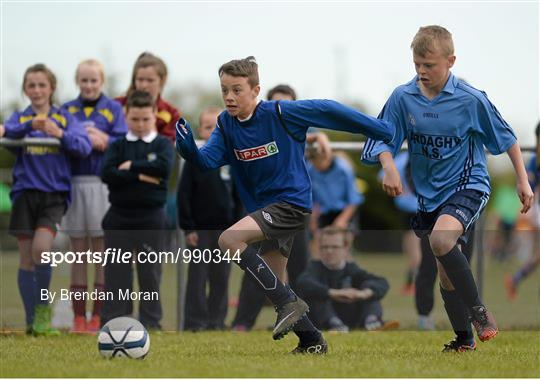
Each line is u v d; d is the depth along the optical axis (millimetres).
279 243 21625
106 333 21000
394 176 22625
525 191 22672
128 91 31719
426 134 22891
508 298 34188
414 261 31000
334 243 29438
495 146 22844
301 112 21359
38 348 23469
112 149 28547
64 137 28406
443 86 22719
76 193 29312
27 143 28453
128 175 28188
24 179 28469
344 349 23766
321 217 40031
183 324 28953
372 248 30109
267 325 29344
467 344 23703
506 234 35062
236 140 21703
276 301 21141
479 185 22703
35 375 18422
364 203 76062
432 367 19859
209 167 21922
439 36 22078
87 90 30578
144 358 21016
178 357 21375
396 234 30422
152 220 28594
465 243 23734
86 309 28422
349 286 29484
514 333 29594
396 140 23297
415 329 29453
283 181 21484
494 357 21969
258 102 21562
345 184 39969
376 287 29625
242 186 22344
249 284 29031
